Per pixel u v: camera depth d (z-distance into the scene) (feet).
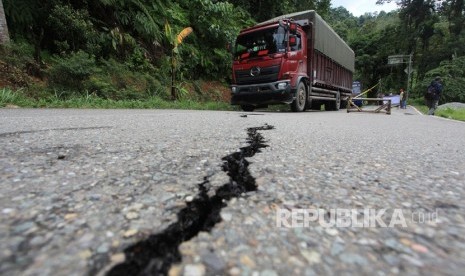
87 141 6.05
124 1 31.96
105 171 3.74
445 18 101.09
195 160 4.50
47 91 22.16
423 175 4.10
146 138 6.68
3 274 1.54
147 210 2.49
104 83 25.05
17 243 1.87
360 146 6.73
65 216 2.31
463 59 84.74
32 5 24.40
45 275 1.55
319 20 30.35
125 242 1.94
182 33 31.55
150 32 33.45
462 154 6.01
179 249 1.90
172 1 39.86
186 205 2.63
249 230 2.21
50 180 3.28
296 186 3.35
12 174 3.49
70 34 26.23
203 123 10.73
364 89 128.26
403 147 6.82
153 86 30.71
